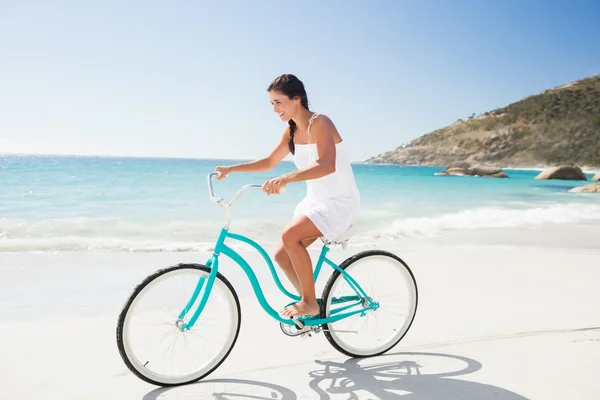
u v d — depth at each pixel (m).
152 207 11.91
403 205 14.65
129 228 8.88
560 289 4.70
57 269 5.32
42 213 10.59
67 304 4.09
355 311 3.13
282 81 2.84
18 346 3.19
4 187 15.28
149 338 3.34
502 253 6.52
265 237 8.24
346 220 2.92
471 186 24.95
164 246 6.96
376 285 3.60
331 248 6.87
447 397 2.49
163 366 2.90
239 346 3.26
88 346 3.22
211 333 3.42
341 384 2.67
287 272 3.03
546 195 19.12
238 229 8.97
